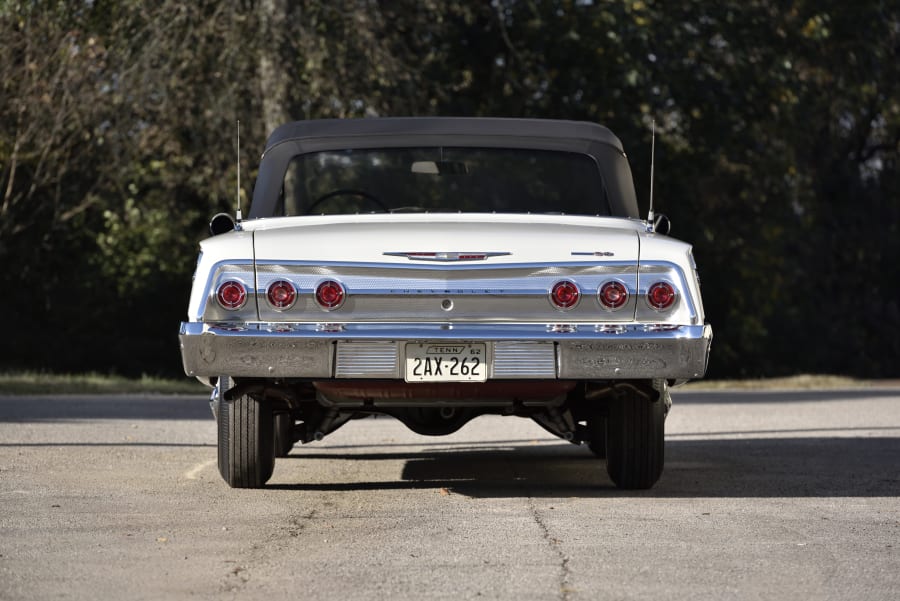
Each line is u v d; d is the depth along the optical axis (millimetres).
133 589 12164
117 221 77188
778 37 73438
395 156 20234
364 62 61500
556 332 16719
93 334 80812
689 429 32188
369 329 16672
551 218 18625
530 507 17516
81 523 15781
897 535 15289
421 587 12344
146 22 59562
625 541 14820
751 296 89562
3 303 79312
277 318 16750
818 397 48812
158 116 62156
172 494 18453
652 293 16891
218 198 66125
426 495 18766
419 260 16781
